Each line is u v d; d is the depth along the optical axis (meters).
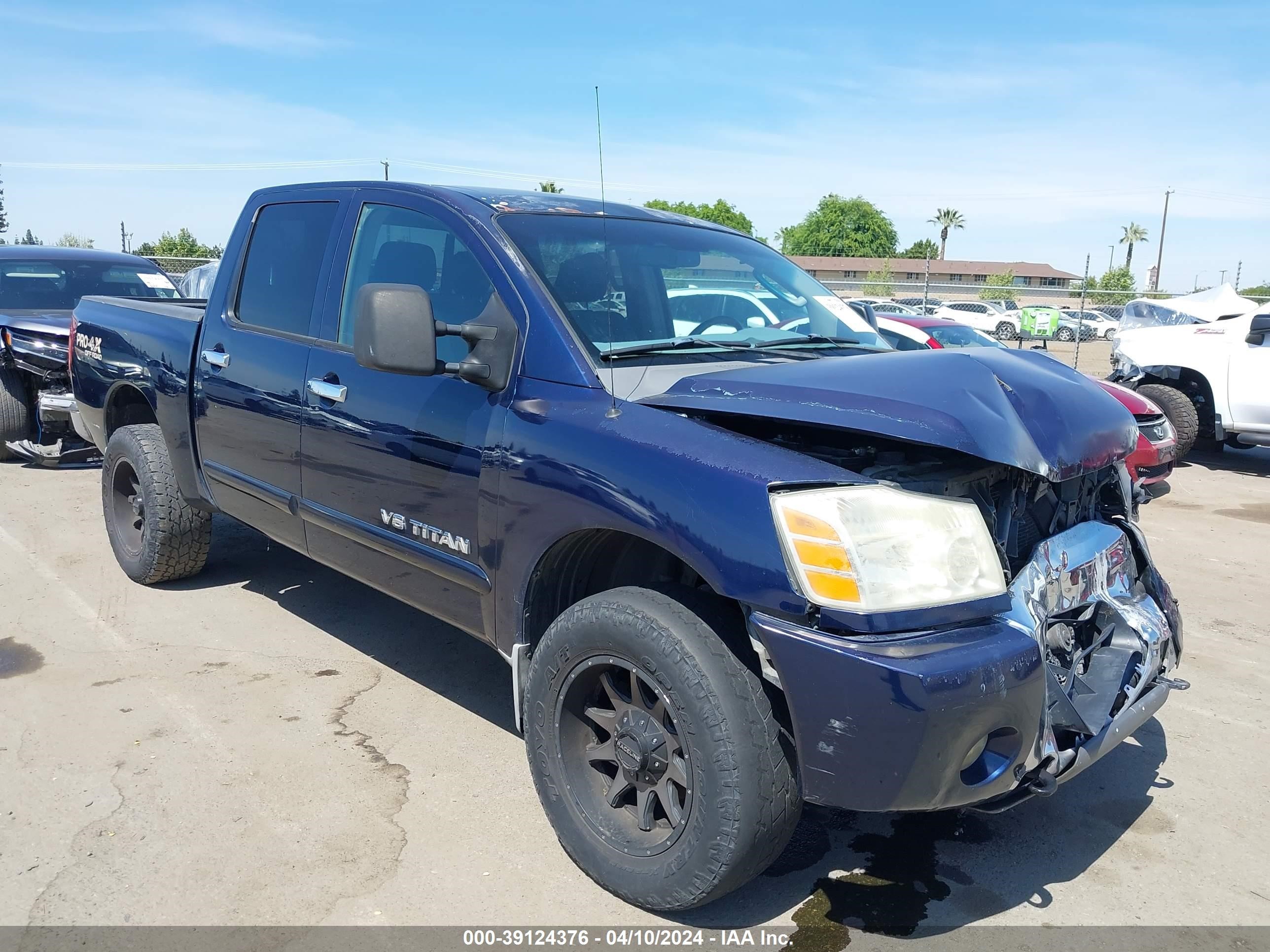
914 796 2.11
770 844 2.27
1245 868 2.80
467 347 2.97
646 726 2.43
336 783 3.08
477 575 2.85
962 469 2.45
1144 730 3.69
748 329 3.30
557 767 2.60
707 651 2.25
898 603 2.12
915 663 2.06
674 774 2.38
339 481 3.34
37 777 3.06
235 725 3.45
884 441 2.45
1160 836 2.96
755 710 2.22
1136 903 2.62
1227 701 3.94
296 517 3.63
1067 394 2.69
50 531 5.82
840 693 2.09
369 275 3.37
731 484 2.22
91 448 7.55
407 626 4.43
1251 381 8.84
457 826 2.87
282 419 3.58
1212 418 9.29
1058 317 26.31
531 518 2.63
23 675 3.79
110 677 3.80
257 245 3.96
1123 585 2.88
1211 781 3.30
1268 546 6.37
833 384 2.45
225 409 3.93
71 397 6.90
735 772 2.21
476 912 2.48
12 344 7.14
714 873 2.27
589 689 2.59
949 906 2.58
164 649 4.08
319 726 3.46
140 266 8.88
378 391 3.15
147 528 4.58
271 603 4.66
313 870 2.63
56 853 2.67
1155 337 9.63
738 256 3.61
